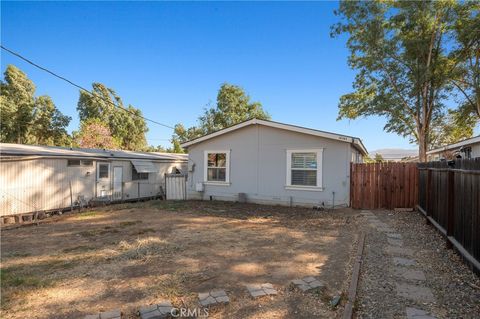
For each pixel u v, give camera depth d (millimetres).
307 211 10312
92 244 6262
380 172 10398
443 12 16156
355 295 3635
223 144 13398
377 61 18219
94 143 26531
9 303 3586
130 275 4398
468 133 20750
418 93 17641
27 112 27797
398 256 5215
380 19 17641
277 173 12031
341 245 5953
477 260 4160
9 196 10578
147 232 7250
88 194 13812
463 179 4785
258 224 8148
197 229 7535
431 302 3508
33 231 7852
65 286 4047
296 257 5199
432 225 7332
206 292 3779
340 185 10742
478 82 15992
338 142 10797
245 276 4328
